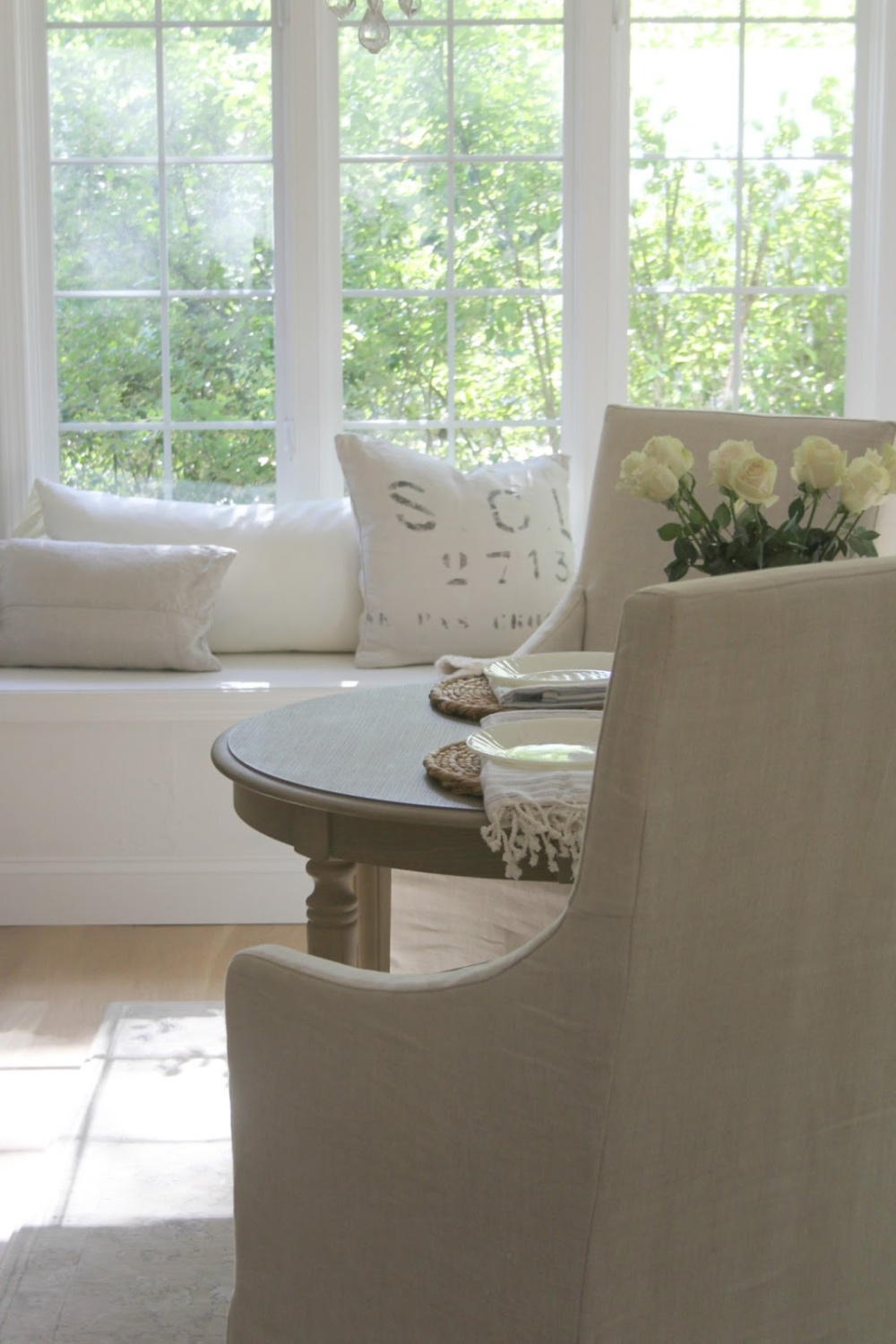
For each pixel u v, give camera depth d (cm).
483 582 377
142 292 412
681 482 205
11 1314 206
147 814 358
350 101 404
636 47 402
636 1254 125
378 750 197
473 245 410
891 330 403
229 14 401
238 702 352
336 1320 147
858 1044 134
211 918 363
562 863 160
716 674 110
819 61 402
